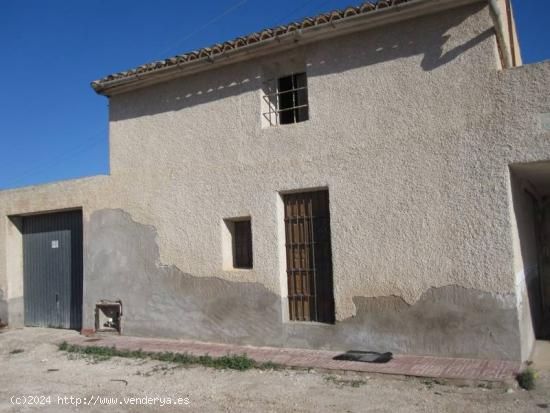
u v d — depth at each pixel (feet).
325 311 26.66
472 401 18.22
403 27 24.72
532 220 31.27
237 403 19.26
